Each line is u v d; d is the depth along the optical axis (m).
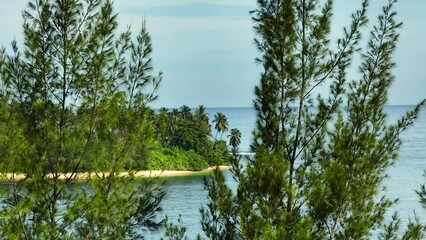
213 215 14.21
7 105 14.21
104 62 14.65
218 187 14.20
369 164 15.42
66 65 14.55
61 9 14.44
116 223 13.92
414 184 99.00
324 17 14.99
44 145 14.20
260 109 14.70
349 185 15.24
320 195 14.02
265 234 12.38
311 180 14.16
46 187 13.79
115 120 14.32
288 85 14.73
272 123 14.49
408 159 164.00
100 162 14.20
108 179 14.13
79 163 14.28
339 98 15.18
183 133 142.38
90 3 14.77
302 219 13.70
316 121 15.01
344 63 15.19
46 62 14.39
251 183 13.29
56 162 14.23
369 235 15.64
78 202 13.22
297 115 14.93
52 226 13.47
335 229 14.92
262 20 14.88
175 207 82.31
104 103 14.53
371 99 16.03
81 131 14.32
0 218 12.92
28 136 14.21
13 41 14.41
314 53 15.02
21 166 13.67
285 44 14.80
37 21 14.55
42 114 14.38
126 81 14.96
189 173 130.50
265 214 13.23
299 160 14.98
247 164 13.53
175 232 15.20
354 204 15.29
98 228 13.70
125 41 14.99
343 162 15.23
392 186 96.50
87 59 14.74
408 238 16.14
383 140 15.94
